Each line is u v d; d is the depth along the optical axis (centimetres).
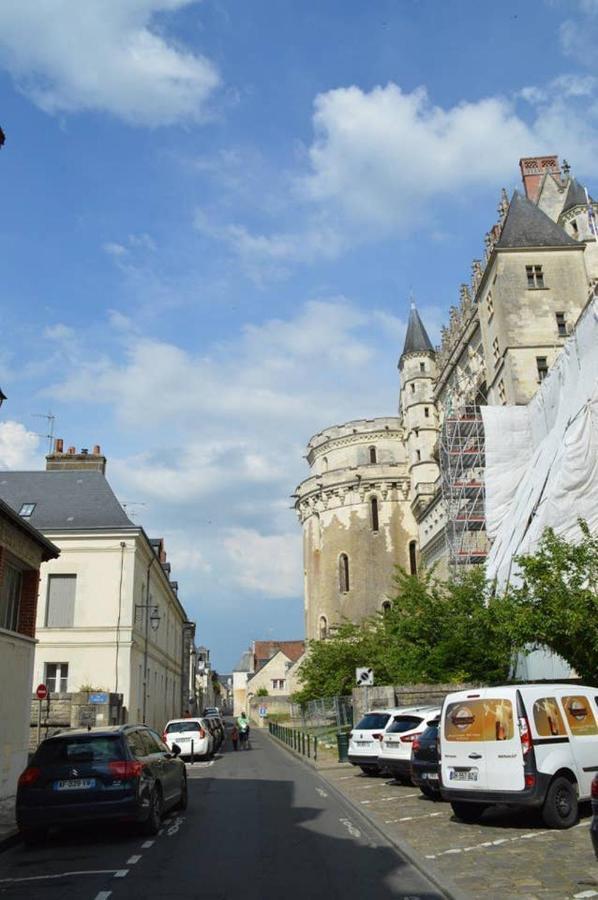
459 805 1188
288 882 811
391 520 6494
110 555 3216
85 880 840
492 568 3406
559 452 3097
